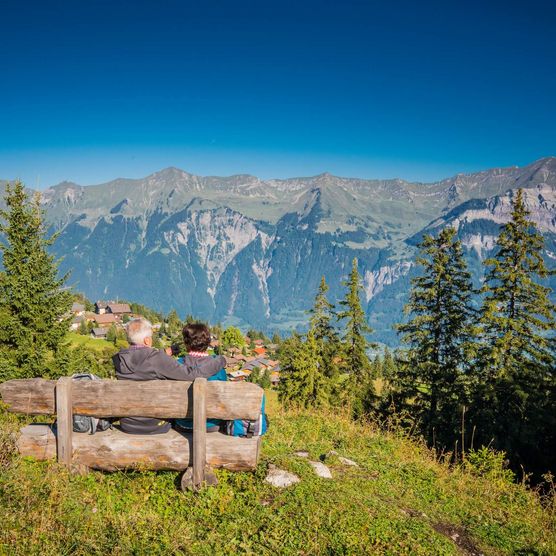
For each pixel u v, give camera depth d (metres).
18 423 7.48
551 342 20.55
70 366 17.72
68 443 5.37
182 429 5.69
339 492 5.84
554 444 19.50
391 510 5.75
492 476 8.27
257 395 5.25
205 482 5.27
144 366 5.43
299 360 33.22
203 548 4.38
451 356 23.36
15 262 16.80
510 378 20.12
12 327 16.39
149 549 4.21
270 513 5.09
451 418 21.95
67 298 17.94
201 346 5.74
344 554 4.57
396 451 8.88
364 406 25.52
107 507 4.84
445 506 6.53
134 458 5.39
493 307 20.78
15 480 4.91
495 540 5.81
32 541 4.04
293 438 8.84
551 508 7.55
